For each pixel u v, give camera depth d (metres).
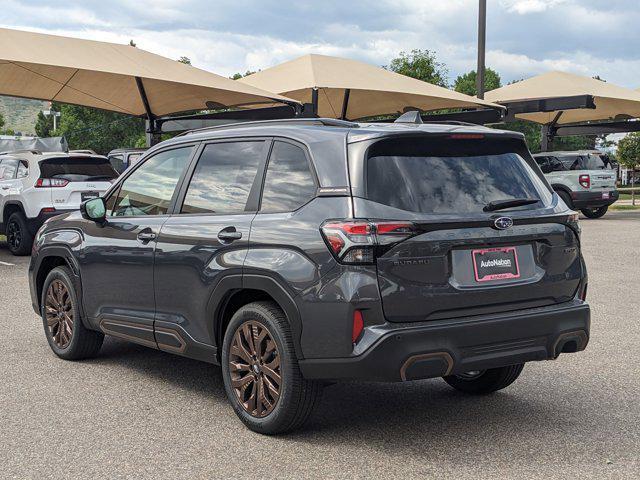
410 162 4.43
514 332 4.45
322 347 4.27
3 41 15.54
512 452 4.39
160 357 6.71
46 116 83.50
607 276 11.48
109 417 5.05
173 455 4.38
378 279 4.14
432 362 4.21
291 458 4.32
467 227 4.36
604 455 4.34
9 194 14.59
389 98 23.58
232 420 5.00
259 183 4.88
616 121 29.78
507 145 4.84
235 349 4.83
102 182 14.73
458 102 22.75
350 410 5.19
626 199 36.88
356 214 4.23
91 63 15.69
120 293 5.81
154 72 16.39
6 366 6.38
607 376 6.02
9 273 12.15
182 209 5.38
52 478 4.05
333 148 4.50
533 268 4.63
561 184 21.84
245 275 4.64
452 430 4.77
